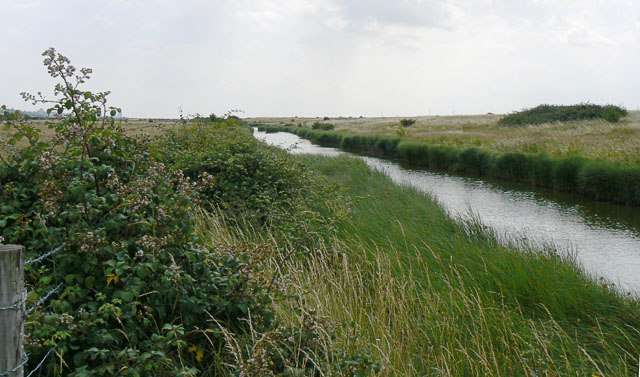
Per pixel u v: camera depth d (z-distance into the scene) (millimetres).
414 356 4527
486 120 60656
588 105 44906
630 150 18328
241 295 3893
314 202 9227
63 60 4109
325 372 3402
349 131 52656
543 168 19234
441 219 9508
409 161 29828
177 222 3984
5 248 2338
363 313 5109
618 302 5664
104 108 4477
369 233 7855
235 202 8156
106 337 3055
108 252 3488
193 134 11672
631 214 13711
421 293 5781
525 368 4344
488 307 5363
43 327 2891
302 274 5602
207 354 3791
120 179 4355
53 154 4219
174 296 3688
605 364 4473
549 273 6289
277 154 11430
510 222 12477
